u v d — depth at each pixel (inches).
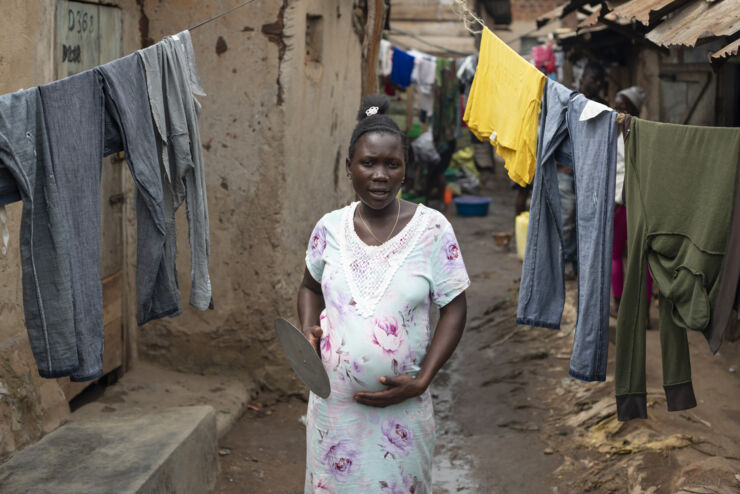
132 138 115.3
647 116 321.1
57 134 102.6
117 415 179.9
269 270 216.8
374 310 102.0
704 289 121.9
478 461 191.2
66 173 104.3
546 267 142.0
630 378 132.0
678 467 165.3
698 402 202.5
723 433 182.9
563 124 136.3
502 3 653.3
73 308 105.7
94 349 110.5
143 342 223.6
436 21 597.0
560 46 418.0
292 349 102.3
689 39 156.6
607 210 130.3
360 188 103.3
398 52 413.1
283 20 205.8
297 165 223.0
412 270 103.1
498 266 397.1
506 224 511.2
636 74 336.8
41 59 163.8
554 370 244.5
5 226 100.2
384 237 104.5
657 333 257.3
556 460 187.9
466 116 166.9
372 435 102.8
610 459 180.2
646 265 128.8
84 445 151.7
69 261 104.7
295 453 191.8
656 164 124.3
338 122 260.5
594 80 349.7
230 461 183.8
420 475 106.2
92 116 108.8
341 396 103.4
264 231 215.2
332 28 247.0
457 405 227.5
